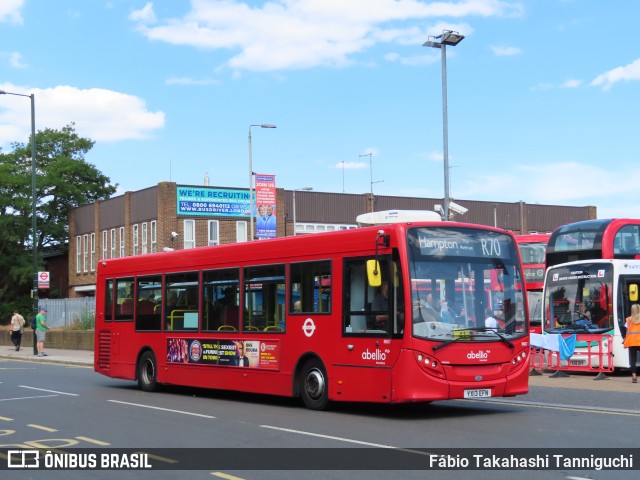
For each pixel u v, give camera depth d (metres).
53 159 68.81
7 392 20.33
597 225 25.41
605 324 23.48
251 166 44.06
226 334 17.81
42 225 66.62
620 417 14.05
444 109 30.84
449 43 31.22
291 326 16.12
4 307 63.88
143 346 20.58
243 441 11.90
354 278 14.89
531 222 68.44
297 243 16.20
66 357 36.00
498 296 14.71
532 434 12.12
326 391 15.41
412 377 13.69
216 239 55.09
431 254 14.22
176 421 14.33
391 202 63.72
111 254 60.78
